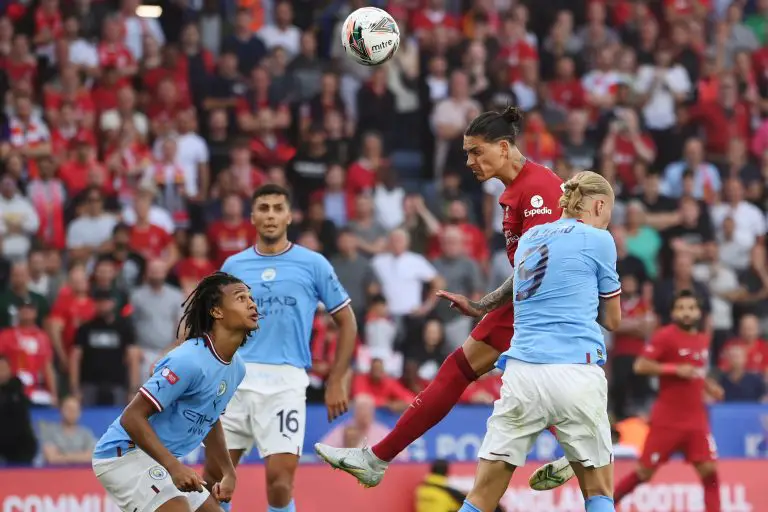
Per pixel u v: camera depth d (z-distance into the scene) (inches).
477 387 1975.9
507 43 2726.4
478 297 2218.3
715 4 3014.3
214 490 1024.2
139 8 2669.8
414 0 2770.7
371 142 2416.3
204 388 987.3
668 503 1729.8
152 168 2342.5
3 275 2106.3
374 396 1897.1
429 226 2348.7
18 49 2447.1
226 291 987.9
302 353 1248.2
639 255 2358.5
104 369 1959.9
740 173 2632.9
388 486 1630.2
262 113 2444.6
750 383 2151.8
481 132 1016.9
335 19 2716.5
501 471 956.0
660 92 2721.5
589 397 929.5
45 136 2327.8
